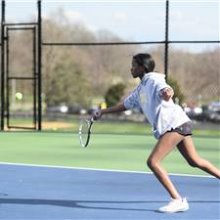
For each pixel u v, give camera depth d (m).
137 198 15.01
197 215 13.03
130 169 20.34
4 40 36.59
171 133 12.59
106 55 117.25
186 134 12.73
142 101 12.87
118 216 12.94
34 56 35.72
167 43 33.34
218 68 95.31
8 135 33.34
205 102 95.25
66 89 106.44
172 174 19.17
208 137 33.44
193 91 94.56
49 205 14.14
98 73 117.69
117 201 14.63
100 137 32.38
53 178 18.30
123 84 92.94
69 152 25.50
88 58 117.94
